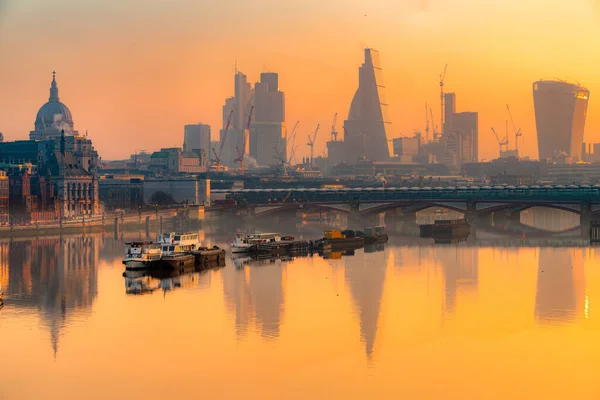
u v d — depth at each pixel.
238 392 174.00
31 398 171.62
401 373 183.75
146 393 173.75
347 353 197.50
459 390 174.25
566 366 187.62
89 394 173.62
